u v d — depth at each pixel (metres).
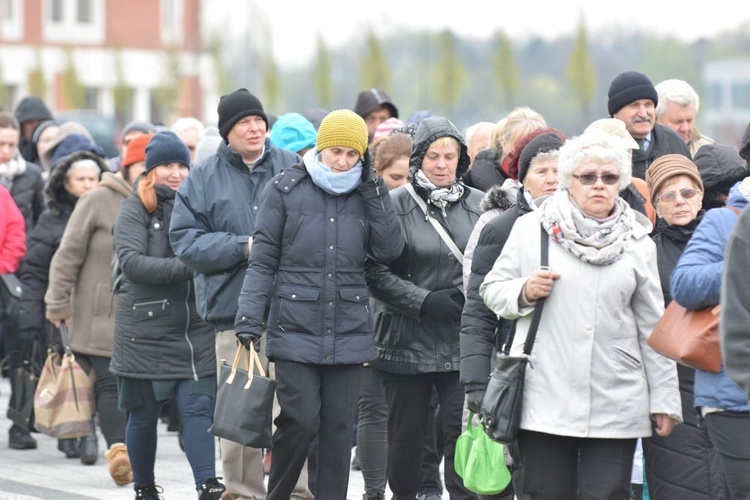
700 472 13.78
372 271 16.14
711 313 12.54
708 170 14.98
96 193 21.25
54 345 21.39
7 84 133.75
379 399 17.83
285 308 15.41
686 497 13.81
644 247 12.80
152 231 18.16
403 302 16.03
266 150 17.16
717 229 12.71
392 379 16.67
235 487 16.92
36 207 25.62
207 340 18.00
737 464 12.66
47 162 27.91
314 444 17.83
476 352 13.51
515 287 12.68
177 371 17.80
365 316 15.65
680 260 12.79
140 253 17.89
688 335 12.52
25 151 31.73
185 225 16.75
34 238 22.89
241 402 15.09
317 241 15.45
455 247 16.48
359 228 15.66
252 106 16.89
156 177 18.28
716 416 12.73
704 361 12.51
